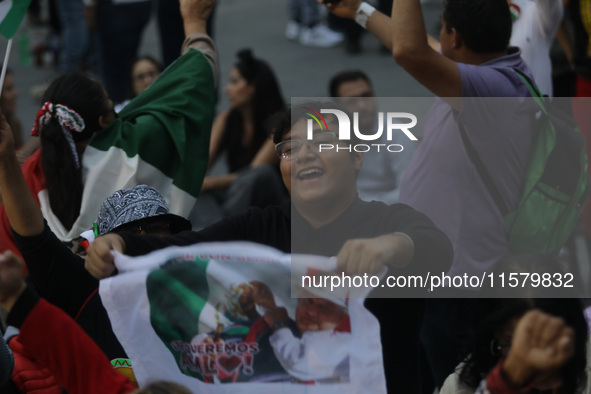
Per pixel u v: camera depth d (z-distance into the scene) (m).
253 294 5.28
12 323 5.00
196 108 7.73
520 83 6.72
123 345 5.30
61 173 7.23
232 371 5.26
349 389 5.18
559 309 4.97
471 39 6.79
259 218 5.81
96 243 5.35
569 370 5.01
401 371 5.50
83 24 18.72
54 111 7.24
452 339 6.71
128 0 15.55
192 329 5.28
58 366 5.04
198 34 8.03
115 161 7.35
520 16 8.29
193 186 7.69
